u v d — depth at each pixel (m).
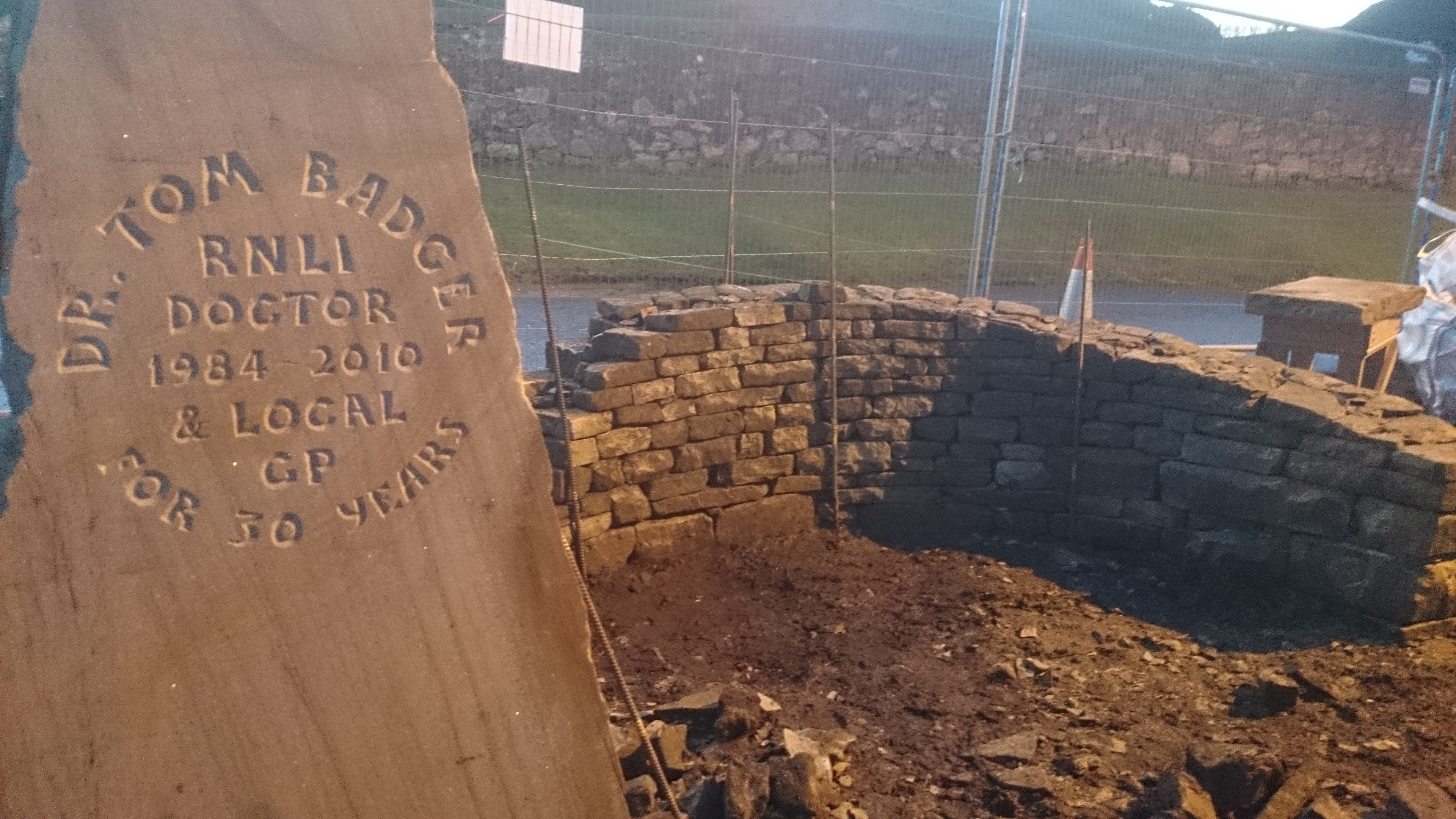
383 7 2.41
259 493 2.34
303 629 2.41
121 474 2.20
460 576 2.59
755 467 6.05
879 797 3.79
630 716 3.68
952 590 5.75
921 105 12.92
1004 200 12.14
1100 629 5.34
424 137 2.48
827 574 5.82
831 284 6.12
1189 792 3.53
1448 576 5.09
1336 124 13.98
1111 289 12.04
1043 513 6.47
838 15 13.13
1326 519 5.40
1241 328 10.95
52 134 2.10
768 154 12.77
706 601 5.47
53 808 2.19
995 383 6.48
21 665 2.14
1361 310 7.17
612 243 10.97
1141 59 12.57
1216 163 13.20
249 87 2.28
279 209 2.32
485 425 2.61
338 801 2.47
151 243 2.20
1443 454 5.06
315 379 2.39
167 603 2.26
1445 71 10.95
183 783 2.30
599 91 11.86
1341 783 3.88
